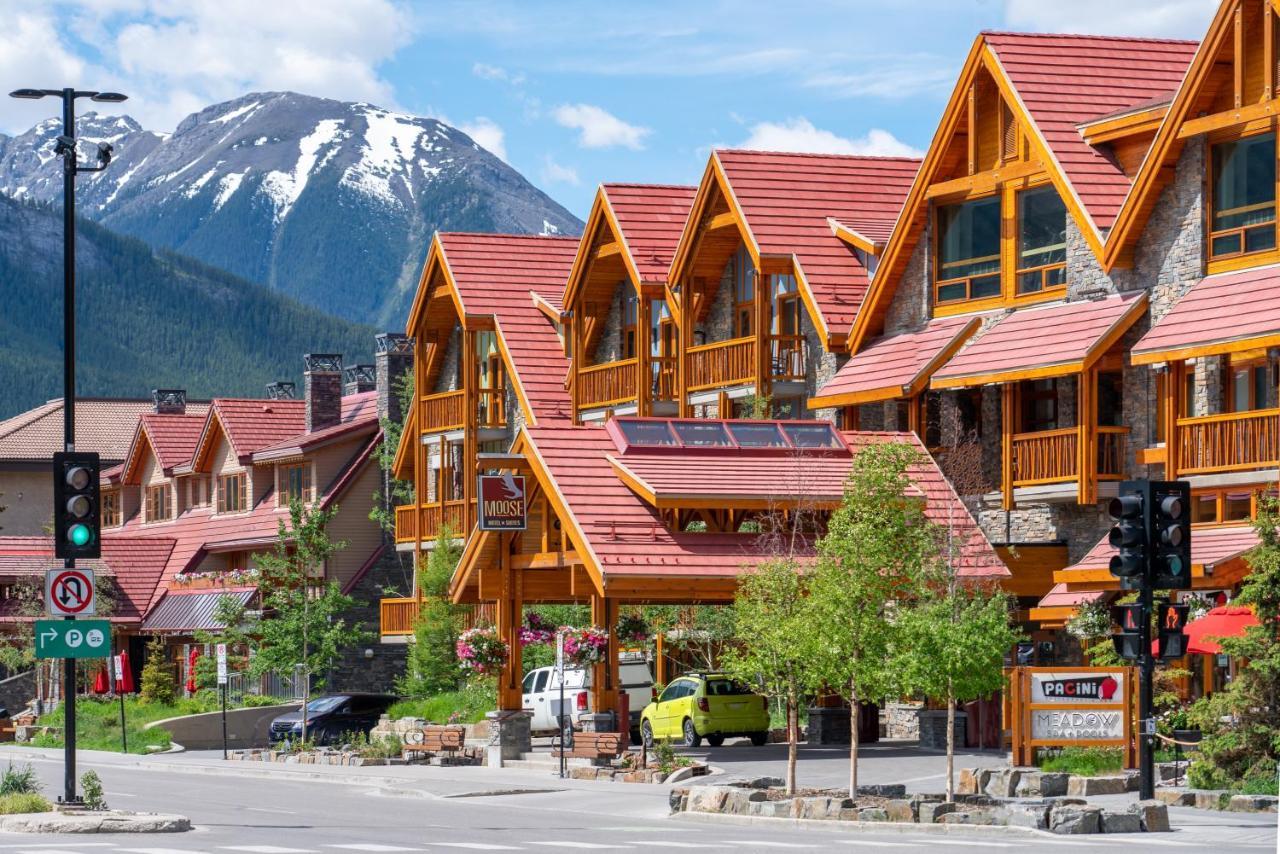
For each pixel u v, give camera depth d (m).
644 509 50.19
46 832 32.12
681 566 48.47
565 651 49.66
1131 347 50.19
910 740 54.62
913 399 55.53
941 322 56.66
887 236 60.44
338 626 71.69
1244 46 47.41
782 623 36.75
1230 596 43.28
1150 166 49.06
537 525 60.56
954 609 38.78
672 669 67.06
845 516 37.25
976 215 56.09
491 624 60.28
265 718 77.81
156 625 93.75
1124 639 33.59
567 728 59.56
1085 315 51.09
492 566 54.44
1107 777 36.66
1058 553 51.41
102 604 93.50
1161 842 28.92
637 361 66.56
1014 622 50.28
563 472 51.00
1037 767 38.91
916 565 37.31
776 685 37.59
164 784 51.53
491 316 75.50
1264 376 46.72
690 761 46.88
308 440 88.12
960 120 56.12
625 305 71.88
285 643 71.00
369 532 88.12
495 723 54.12
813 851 27.52
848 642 35.56
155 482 105.81
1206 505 47.22
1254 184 47.44
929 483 52.84
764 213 62.00
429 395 80.12
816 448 52.75
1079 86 54.12
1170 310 48.12
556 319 74.94
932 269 57.16
